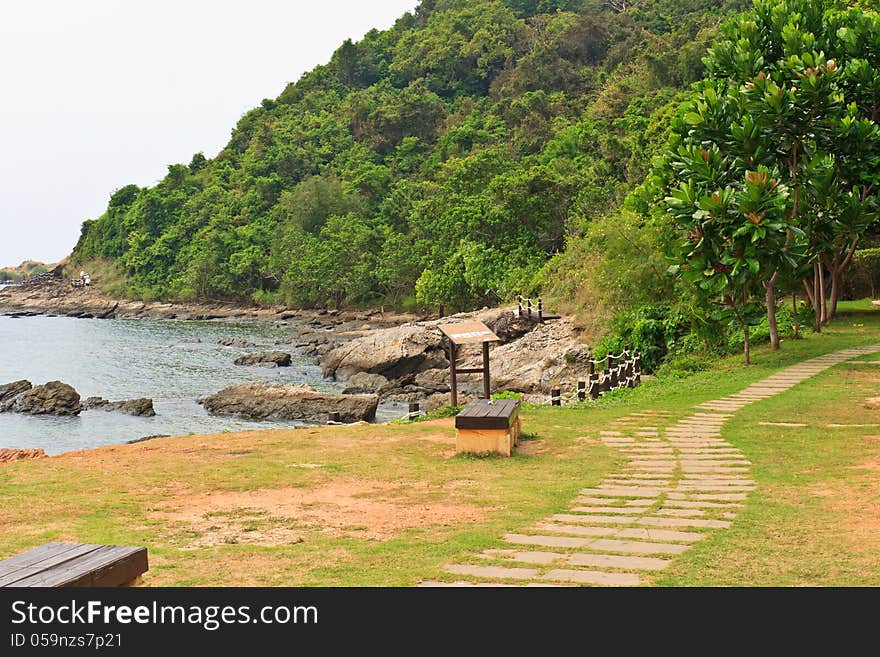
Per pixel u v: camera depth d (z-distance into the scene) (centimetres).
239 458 1474
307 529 1004
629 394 2388
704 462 1412
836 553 853
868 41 2984
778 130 2644
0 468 1380
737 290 2669
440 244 8831
